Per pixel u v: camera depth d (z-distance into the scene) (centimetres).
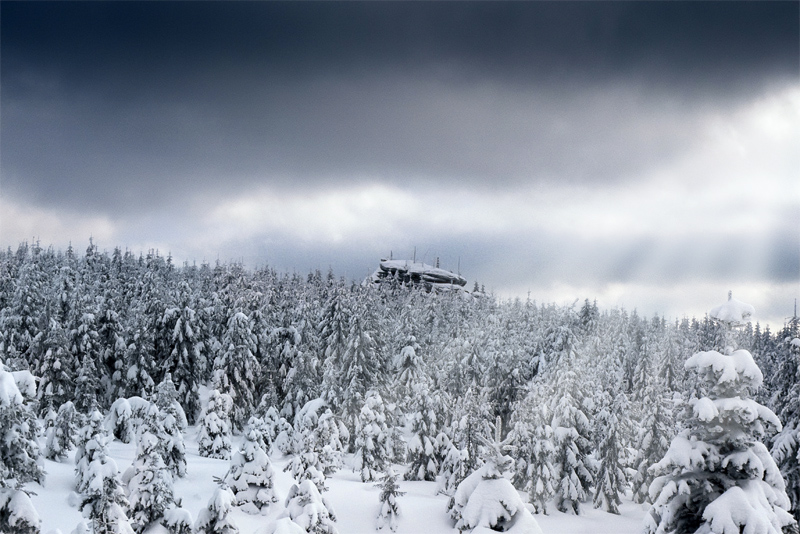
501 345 6456
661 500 1625
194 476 4188
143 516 2512
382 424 5138
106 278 9506
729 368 1630
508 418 6003
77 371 5341
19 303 5728
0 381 1853
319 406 5544
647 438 4750
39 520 1895
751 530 1484
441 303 11156
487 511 1891
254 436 3784
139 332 5994
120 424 4916
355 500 4109
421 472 5003
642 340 8956
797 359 3322
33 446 1927
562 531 4144
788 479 2945
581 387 4831
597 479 4784
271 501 3666
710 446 1645
